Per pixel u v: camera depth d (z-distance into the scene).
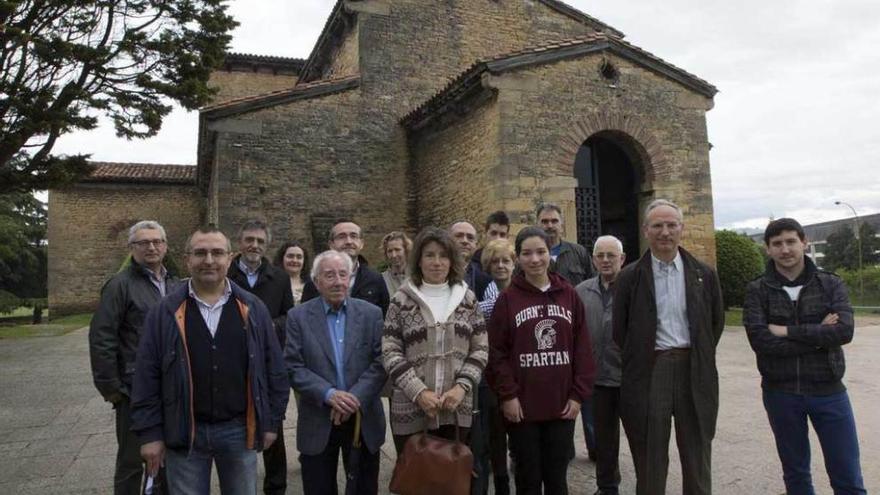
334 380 3.45
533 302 3.55
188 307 3.04
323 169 13.95
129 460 3.68
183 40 11.66
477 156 11.73
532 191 11.00
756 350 3.58
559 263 5.31
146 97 11.50
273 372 3.20
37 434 6.07
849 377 7.89
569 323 3.53
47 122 10.33
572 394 3.46
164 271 4.01
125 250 22.44
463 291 3.48
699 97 12.53
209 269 3.02
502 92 10.95
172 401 2.91
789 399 3.44
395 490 3.03
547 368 3.44
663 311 3.49
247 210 13.23
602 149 14.07
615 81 11.84
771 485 4.21
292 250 5.47
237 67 21.67
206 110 13.00
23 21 10.17
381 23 14.82
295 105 13.86
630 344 3.52
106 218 22.39
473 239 4.75
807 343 3.33
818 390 3.38
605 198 14.09
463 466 3.02
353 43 15.01
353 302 3.64
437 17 15.44
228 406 2.98
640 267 3.57
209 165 16.77
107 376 3.56
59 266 21.88
